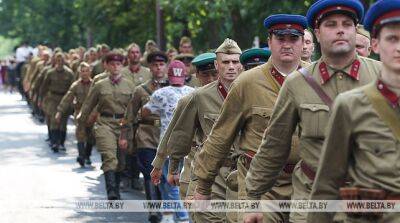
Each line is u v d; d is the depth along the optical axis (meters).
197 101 12.16
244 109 9.68
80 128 25.94
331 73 7.96
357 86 7.93
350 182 6.68
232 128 9.79
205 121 12.07
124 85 20.11
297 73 8.09
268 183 8.47
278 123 8.16
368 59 8.12
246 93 9.64
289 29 9.43
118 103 19.94
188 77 19.50
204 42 36.06
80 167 26.03
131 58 22.36
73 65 37.41
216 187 11.57
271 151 8.28
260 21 26.12
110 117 19.94
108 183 19.34
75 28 72.50
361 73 7.96
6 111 51.97
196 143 12.80
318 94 7.94
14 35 94.69
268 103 9.53
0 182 22.62
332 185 6.70
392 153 6.34
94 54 35.41
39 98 33.00
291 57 9.48
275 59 9.55
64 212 17.98
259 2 25.95
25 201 19.28
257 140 9.67
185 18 34.81
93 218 17.33
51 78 30.77
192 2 30.02
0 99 65.69
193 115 12.27
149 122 17.52
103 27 46.31
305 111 7.95
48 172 24.78
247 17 27.25
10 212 17.88
